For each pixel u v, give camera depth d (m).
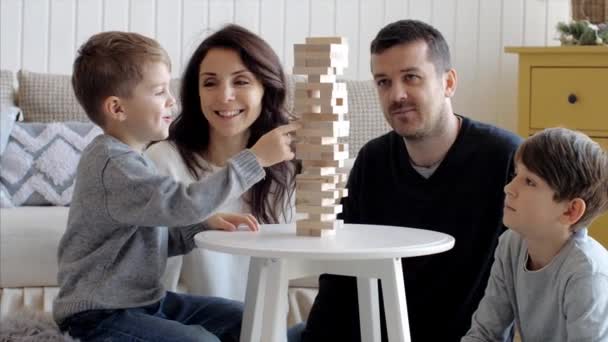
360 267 1.67
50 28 3.45
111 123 1.87
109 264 1.80
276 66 2.18
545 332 1.65
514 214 1.63
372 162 2.11
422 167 2.04
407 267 2.01
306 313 2.51
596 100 3.10
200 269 2.24
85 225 1.80
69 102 3.23
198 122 2.24
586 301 1.55
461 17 3.70
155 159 2.22
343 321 2.09
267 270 1.66
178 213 1.70
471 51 3.71
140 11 3.51
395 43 1.93
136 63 1.83
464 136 2.00
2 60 3.42
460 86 3.72
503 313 1.75
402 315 1.65
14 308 2.47
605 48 3.06
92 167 1.78
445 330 1.98
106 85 1.84
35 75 3.25
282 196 2.25
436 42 1.96
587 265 1.57
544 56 3.15
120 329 1.75
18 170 2.85
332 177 1.69
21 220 2.52
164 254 1.89
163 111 1.87
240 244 1.58
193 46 3.53
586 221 1.62
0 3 3.42
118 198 1.75
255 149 1.71
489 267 1.94
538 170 1.60
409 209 2.03
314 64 1.66
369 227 1.83
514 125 3.74
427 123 1.95
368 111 3.27
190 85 2.21
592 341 1.55
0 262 2.48
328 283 2.09
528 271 1.65
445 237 1.69
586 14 3.49
